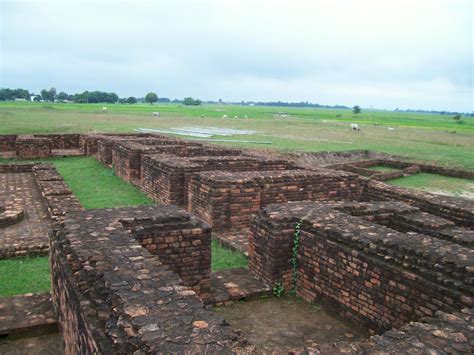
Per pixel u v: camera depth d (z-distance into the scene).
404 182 20.52
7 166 18.75
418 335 3.92
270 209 7.90
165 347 3.50
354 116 120.94
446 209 11.41
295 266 7.31
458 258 5.41
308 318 6.49
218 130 46.16
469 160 28.47
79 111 75.69
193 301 4.34
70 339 5.33
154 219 7.09
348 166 22.84
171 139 25.31
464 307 4.86
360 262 6.10
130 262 5.33
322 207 8.14
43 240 9.46
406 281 5.51
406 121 99.00
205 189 11.05
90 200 13.98
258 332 6.01
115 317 4.19
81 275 5.12
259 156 17.70
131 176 17.11
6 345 5.79
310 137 41.31
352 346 3.83
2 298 6.73
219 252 9.36
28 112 65.25
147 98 180.50
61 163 22.19
